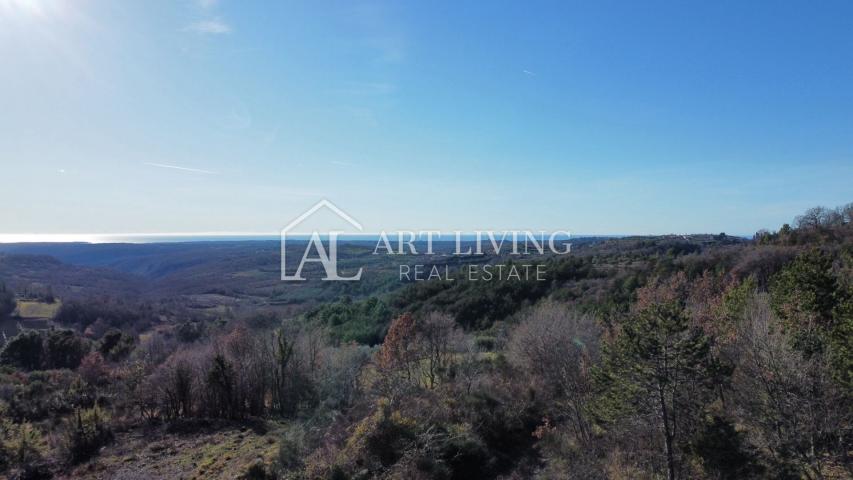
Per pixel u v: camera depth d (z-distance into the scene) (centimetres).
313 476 2152
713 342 2392
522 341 3641
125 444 2959
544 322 3591
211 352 4012
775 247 5531
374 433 2414
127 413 3556
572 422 2914
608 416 2330
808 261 2770
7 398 3434
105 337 5581
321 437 2562
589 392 2753
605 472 2334
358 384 3769
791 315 2514
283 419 3575
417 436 2447
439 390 3241
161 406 3681
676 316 2036
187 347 4831
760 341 2142
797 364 1986
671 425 2181
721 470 1931
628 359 2122
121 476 2416
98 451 2805
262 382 3906
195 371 3803
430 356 4228
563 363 3086
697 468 2042
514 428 2973
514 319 5375
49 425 3106
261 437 3045
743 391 2258
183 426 3347
